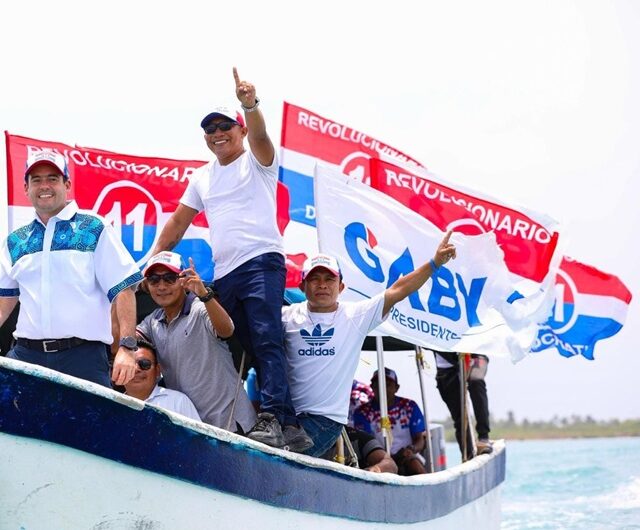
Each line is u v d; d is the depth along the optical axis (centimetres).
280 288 1006
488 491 1501
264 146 1007
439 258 1040
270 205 1020
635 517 2162
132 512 794
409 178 1393
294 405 1026
